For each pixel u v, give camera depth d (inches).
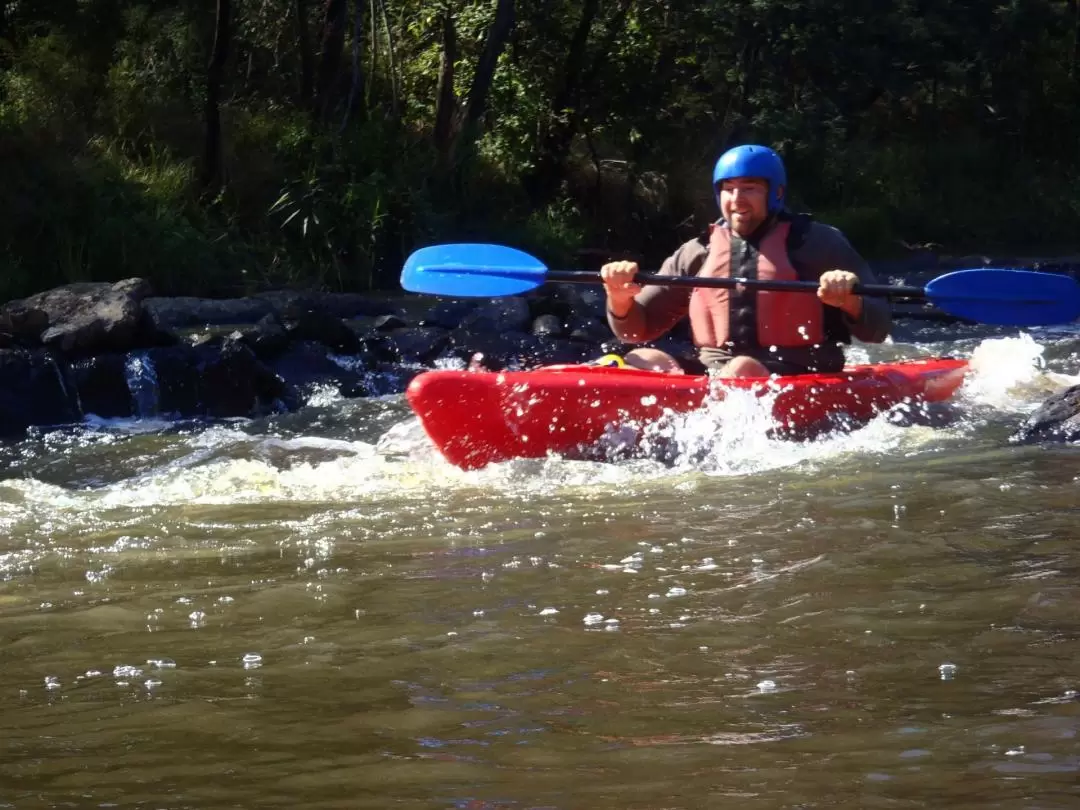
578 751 82.6
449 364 328.8
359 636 111.2
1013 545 134.3
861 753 80.3
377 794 76.6
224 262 505.7
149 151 554.6
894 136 1015.6
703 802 73.9
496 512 164.4
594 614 115.1
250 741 86.3
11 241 447.8
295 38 679.7
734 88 879.7
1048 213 939.3
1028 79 1050.7
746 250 223.9
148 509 174.4
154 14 661.9
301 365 306.8
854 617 111.0
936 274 653.9
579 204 709.3
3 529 163.5
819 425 211.9
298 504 174.4
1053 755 78.6
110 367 278.1
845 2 852.0
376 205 537.6
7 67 595.2
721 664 99.7
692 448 201.8
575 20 713.6
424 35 724.0
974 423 220.5
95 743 87.0
